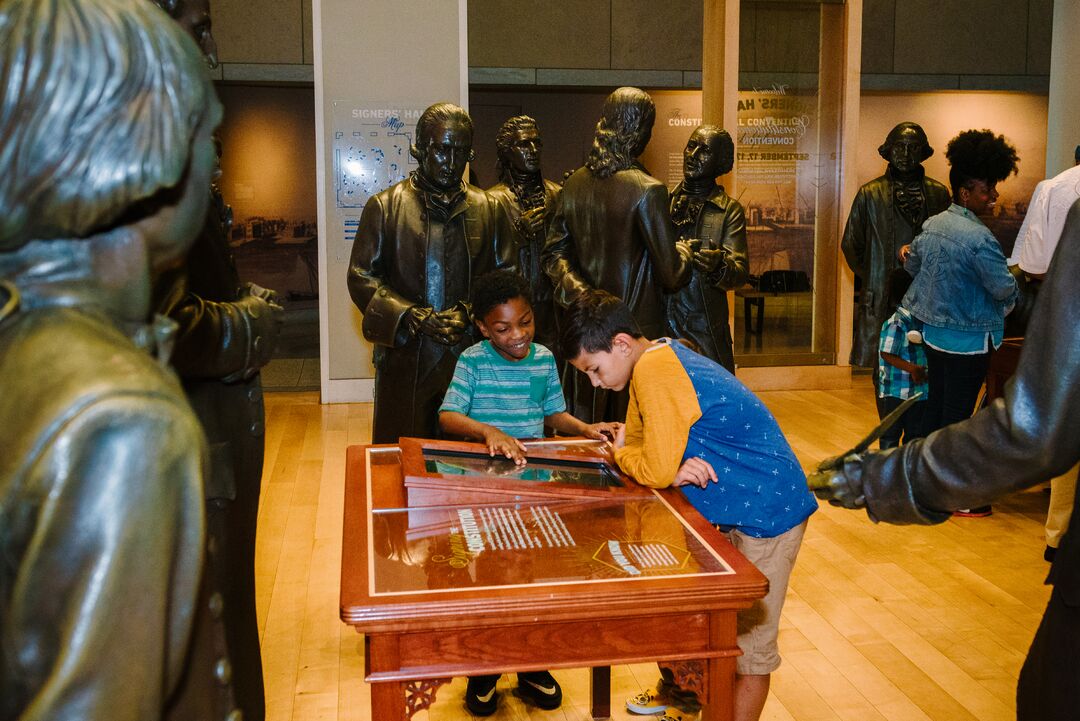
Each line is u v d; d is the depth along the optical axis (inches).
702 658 65.4
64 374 29.4
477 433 103.4
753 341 335.0
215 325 68.7
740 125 324.5
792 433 267.1
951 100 434.6
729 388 90.4
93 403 28.5
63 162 30.0
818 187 330.3
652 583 63.1
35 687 28.8
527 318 111.3
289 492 212.5
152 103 31.0
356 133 306.5
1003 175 189.5
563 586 62.6
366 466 94.6
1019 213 446.9
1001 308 190.4
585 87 418.9
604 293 92.6
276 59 393.1
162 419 29.3
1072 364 55.7
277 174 438.6
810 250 332.8
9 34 30.0
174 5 65.8
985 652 133.3
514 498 83.3
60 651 27.8
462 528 74.9
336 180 308.0
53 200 30.3
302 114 435.2
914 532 185.2
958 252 187.9
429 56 306.2
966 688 122.9
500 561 67.5
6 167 30.0
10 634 28.6
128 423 28.6
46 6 30.2
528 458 96.0
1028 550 175.3
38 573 28.0
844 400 316.5
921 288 196.5
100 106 30.1
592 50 411.5
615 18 410.0
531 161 209.5
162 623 29.4
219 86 412.5
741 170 326.3
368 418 292.8
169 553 29.5
